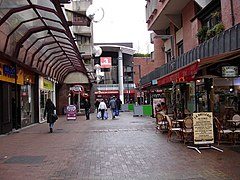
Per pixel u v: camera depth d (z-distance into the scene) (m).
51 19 15.08
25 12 14.31
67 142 13.60
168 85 25.19
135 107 33.59
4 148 12.22
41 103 27.20
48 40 20.72
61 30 17.03
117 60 79.62
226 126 12.86
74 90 40.09
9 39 17.12
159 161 9.18
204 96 17.14
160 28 29.05
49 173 8.03
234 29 9.81
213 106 14.85
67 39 18.94
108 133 16.75
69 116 29.16
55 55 26.83
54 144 13.09
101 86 78.12
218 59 10.78
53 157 10.15
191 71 10.55
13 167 8.77
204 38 15.80
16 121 20.08
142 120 26.66
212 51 11.95
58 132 17.94
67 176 7.70
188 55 15.58
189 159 9.37
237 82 14.82
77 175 7.77
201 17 17.58
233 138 12.05
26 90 23.30
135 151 10.91
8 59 17.58
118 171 8.09
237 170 7.86
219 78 14.47
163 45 31.20
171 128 13.67
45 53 24.03
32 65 23.20
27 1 12.40
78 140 14.19
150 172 7.90
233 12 12.62
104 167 8.57
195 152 10.52
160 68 24.17
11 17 14.89
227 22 13.19
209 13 16.62
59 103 40.78
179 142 12.80
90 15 14.73
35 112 25.78
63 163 9.20
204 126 11.16
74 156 10.25
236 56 10.35
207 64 12.23
